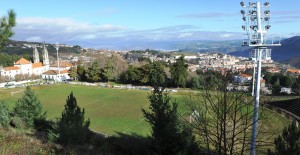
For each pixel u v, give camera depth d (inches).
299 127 657.6
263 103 633.6
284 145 614.9
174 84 3644.2
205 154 652.7
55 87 3919.8
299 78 3366.1
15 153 522.3
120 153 742.5
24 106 1256.8
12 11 542.6
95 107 2554.1
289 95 2842.0
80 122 845.8
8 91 3523.6
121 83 4362.7
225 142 508.1
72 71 4776.1
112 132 1667.1
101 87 3892.7
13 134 673.6
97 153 663.8
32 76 5506.9
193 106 639.8
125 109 2450.8
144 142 804.6
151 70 3831.2
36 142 637.9
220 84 548.7
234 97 546.0
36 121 1248.2
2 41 533.6
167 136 607.8
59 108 2471.7
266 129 806.5
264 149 782.5
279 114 990.4
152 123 649.0
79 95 3260.3
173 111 645.9
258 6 728.3
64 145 702.5
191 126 660.7
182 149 604.4
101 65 4753.9
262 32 739.4
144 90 3555.6
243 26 744.3
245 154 703.1
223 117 539.2
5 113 1103.0
